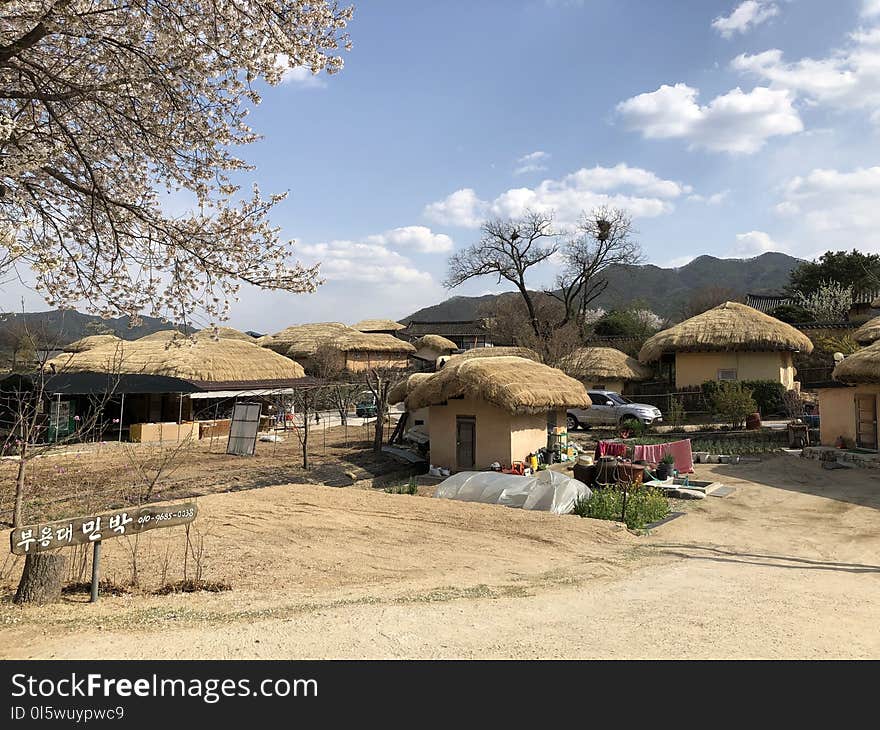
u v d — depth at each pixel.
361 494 12.73
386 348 53.50
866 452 17.36
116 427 27.97
